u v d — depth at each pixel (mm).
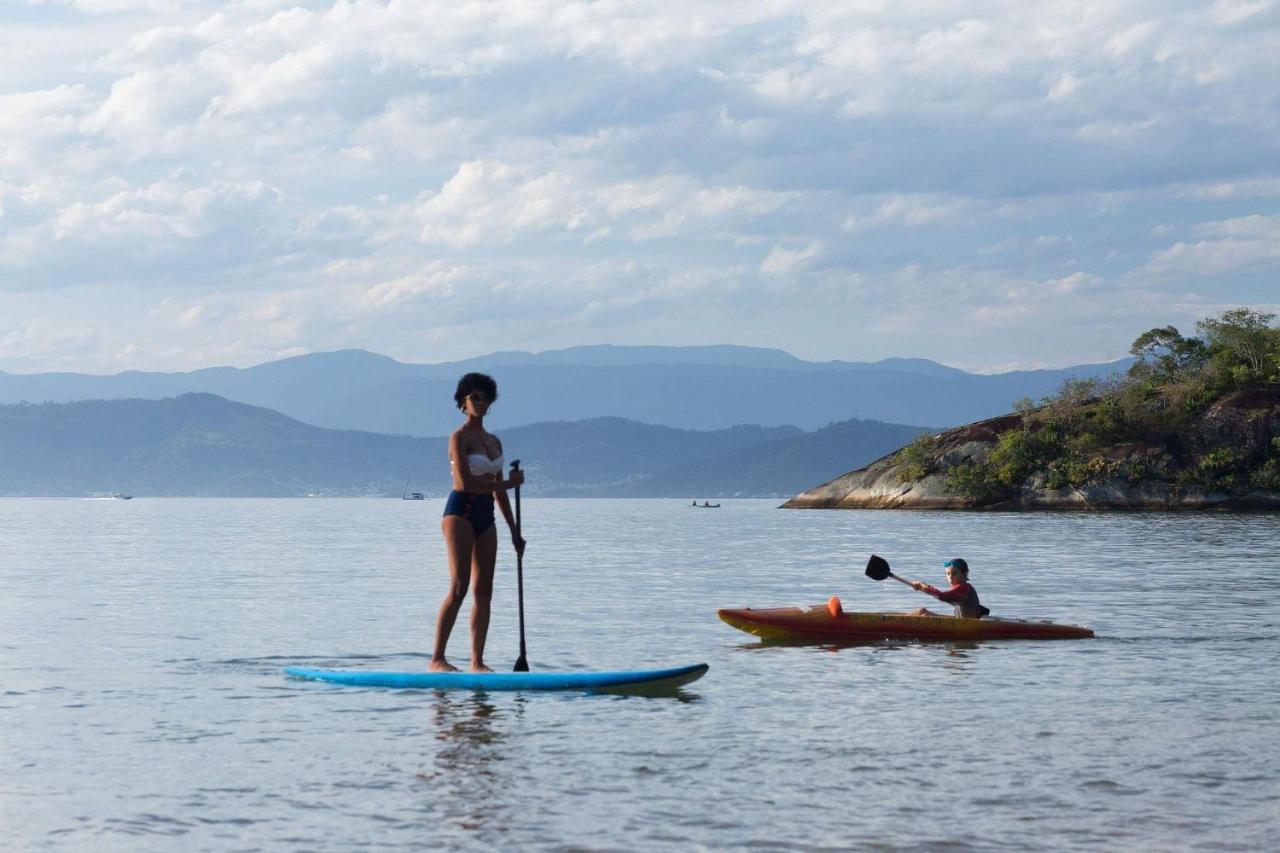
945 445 102000
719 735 9188
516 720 9812
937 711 10219
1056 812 6957
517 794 7387
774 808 7051
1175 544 42750
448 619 11766
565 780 7738
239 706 10469
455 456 11625
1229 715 9984
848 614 15727
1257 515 80500
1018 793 7387
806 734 9203
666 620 18281
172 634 16203
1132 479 90562
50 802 7258
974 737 9078
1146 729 9375
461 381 11828
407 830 6629
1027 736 9109
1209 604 20344
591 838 6469
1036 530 57281
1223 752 8523
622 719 9844
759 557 38750
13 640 15500
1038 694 11133
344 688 11398
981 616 16359
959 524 67000
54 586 25547
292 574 29922
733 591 24375
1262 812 6953
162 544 51438
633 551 43750
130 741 8984
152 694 11086
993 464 96250
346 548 47062
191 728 9484
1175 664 13141
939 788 7508
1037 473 94375
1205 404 94188
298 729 9438
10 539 58031
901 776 7820
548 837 6488
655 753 8523
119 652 14211
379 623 17719
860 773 7902
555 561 36719
